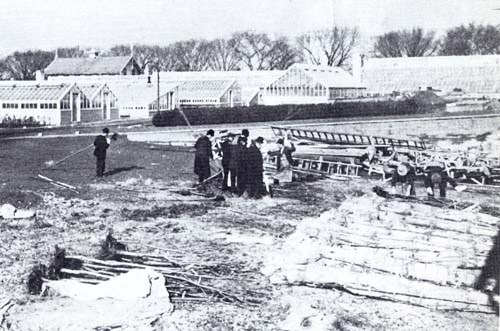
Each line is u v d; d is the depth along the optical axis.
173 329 9.86
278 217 16.69
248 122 27.12
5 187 18.88
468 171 22.95
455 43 32.44
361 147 24.41
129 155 23.61
